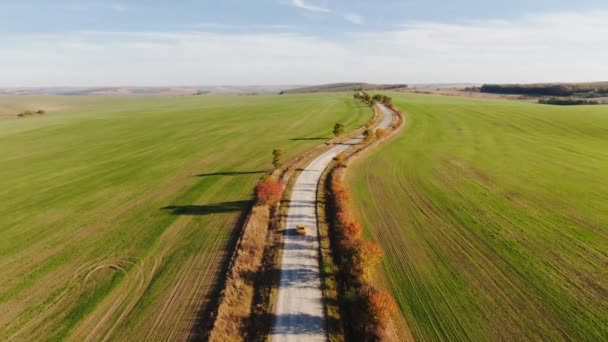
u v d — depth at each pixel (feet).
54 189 129.49
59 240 91.15
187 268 77.05
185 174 144.77
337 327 58.70
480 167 149.89
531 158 164.66
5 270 78.02
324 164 153.89
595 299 65.21
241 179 136.67
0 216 106.42
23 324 61.57
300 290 68.49
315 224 96.58
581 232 91.56
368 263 70.03
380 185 128.06
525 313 61.77
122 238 91.40
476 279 71.61
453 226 95.30
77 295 68.95
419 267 76.02
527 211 104.99
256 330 59.00
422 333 57.16
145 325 60.34
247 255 80.28
